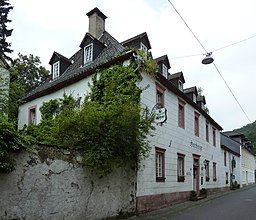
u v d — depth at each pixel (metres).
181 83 23.27
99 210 11.62
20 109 21.67
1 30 34.62
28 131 15.57
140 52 15.55
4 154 8.13
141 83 15.50
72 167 10.63
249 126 73.94
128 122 12.12
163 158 17.77
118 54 16.39
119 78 15.23
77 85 17.64
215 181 30.34
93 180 11.49
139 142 13.20
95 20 22.03
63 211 10.05
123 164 13.18
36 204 9.16
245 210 15.99
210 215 14.11
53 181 9.83
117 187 12.82
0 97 15.70
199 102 28.72
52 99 19.30
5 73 17.48
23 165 8.90
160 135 17.55
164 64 20.47
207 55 16.39
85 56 20.03
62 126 11.56
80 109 12.69
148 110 14.59
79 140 11.34
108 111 12.16
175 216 13.79
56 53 22.25
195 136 24.03
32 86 34.34
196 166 23.89
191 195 21.64
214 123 30.50
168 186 18.12
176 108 20.27
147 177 15.54
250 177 61.50
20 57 35.03
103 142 11.59
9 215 8.34
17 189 8.65
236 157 45.06
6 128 8.44
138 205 14.33
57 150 10.16
